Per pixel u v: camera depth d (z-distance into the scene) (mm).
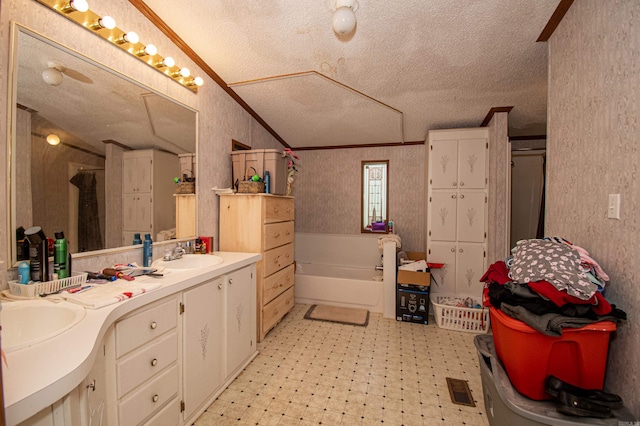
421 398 1802
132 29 1739
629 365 1086
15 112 1215
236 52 2197
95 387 980
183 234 2189
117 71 1662
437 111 2926
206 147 2426
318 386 1910
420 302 2924
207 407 1692
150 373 1285
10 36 1193
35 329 1090
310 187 4305
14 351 803
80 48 1468
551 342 1154
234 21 1888
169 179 2057
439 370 2111
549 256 1259
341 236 4070
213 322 1741
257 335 2477
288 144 4074
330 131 3605
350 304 3314
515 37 1823
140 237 1829
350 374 2049
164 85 2002
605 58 1202
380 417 1638
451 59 2105
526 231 3350
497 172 2824
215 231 2529
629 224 1072
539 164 3330
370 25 1827
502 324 1315
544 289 1161
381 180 4086
